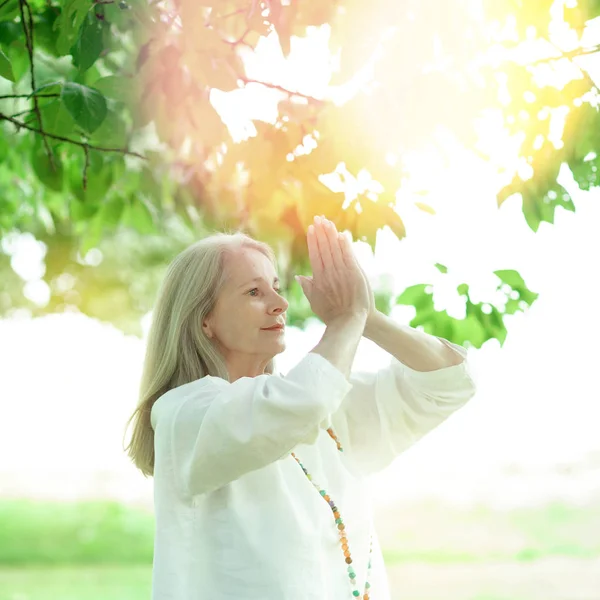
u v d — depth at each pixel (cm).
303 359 184
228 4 262
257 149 281
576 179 288
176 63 265
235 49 272
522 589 849
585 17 280
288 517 191
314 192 286
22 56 326
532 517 1350
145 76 269
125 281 893
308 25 254
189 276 212
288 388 178
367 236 287
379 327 209
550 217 293
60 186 326
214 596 186
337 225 288
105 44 268
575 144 286
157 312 217
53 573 1022
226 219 315
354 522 208
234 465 177
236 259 211
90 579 978
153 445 217
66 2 262
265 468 194
